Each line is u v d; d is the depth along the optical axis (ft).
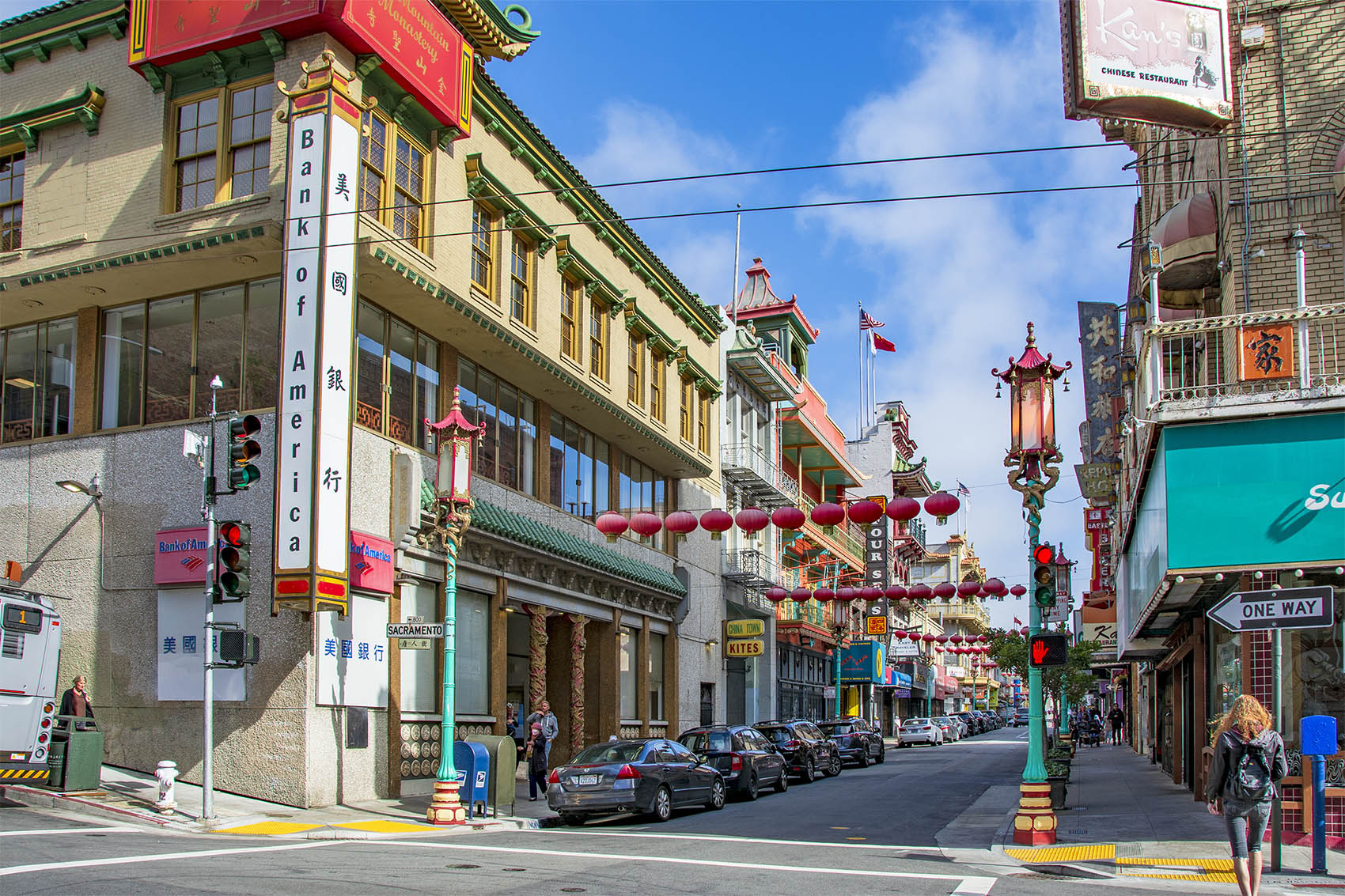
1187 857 43.19
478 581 75.36
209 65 63.67
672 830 56.54
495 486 78.84
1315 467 42.34
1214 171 57.21
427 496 68.69
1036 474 51.70
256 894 30.25
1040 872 42.09
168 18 63.77
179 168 64.34
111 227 64.59
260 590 59.72
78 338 67.97
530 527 79.97
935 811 68.33
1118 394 94.48
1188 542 43.27
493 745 60.18
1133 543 66.69
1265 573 44.62
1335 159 50.85
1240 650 52.37
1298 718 47.06
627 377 98.27
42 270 64.13
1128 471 74.33
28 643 51.21
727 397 131.95
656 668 106.22
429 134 69.87
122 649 62.54
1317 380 44.93
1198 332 45.27
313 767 57.88
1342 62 51.75
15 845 38.40
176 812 50.65
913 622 248.73
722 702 121.08
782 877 37.73
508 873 36.78
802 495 158.20
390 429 67.77
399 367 69.21
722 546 124.47
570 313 89.30
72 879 31.35
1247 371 44.70
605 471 99.09
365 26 61.82
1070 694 135.85
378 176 64.69
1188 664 78.38
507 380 82.99
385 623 65.05
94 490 64.64
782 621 142.10
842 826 59.26
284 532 56.70
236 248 60.08
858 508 65.41
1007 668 182.09
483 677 76.33
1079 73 51.70
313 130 58.75
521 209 78.89
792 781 96.99
